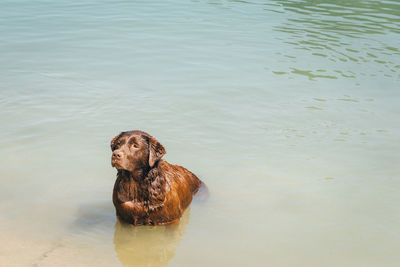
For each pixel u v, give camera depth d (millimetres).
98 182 7855
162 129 9719
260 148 9070
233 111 10617
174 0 21016
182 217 6973
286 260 6059
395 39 15781
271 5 20406
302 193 7621
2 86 11633
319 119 10297
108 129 9664
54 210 7062
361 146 9164
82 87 11750
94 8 19547
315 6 20266
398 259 6117
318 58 14023
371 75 12781
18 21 17391
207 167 8352
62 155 8617
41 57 13773
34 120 9961
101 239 6441
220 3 20688
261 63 13609
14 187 7582
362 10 19625
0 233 6441
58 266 5832
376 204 7328
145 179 6488
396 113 10625
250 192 7637
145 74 12711
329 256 6152
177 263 5965
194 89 11773
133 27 16969
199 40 15625
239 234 6586
